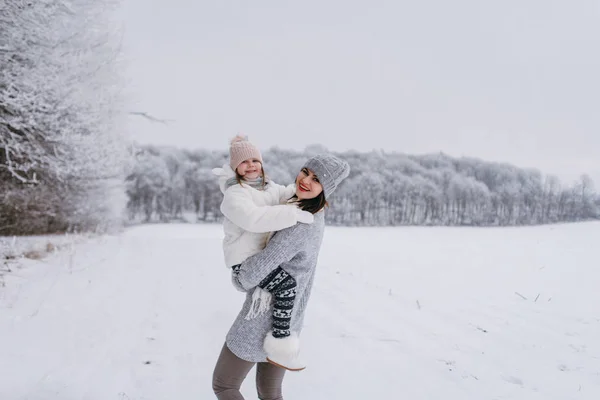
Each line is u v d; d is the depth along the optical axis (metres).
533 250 11.83
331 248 11.23
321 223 1.91
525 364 3.38
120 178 13.40
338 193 45.06
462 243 14.61
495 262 9.04
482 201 45.53
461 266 8.35
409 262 8.87
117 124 10.38
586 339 4.02
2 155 8.25
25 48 7.14
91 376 2.73
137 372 2.86
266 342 1.79
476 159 50.94
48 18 7.25
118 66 9.20
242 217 1.76
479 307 5.18
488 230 26.23
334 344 3.70
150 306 4.51
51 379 2.61
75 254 7.85
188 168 44.62
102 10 8.33
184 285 5.61
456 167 50.38
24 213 10.23
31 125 7.51
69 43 8.03
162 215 42.09
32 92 6.88
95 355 3.08
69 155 8.70
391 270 7.75
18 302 4.22
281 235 1.77
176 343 3.46
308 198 1.90
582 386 2.97
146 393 2.56
